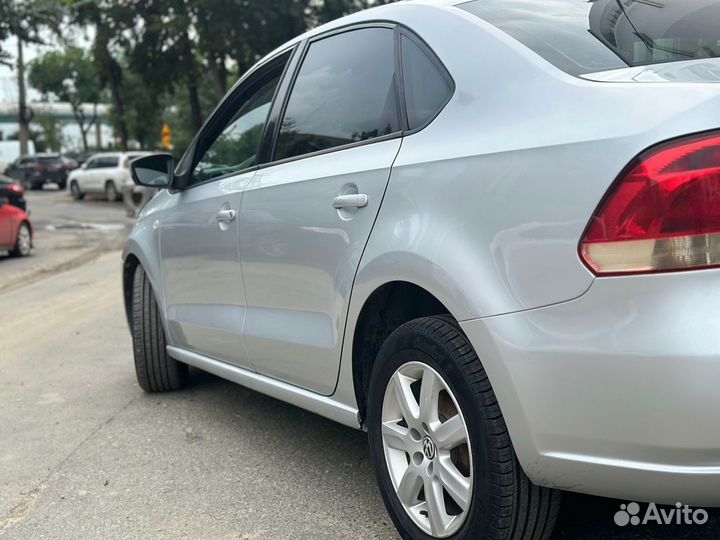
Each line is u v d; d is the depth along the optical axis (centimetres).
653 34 247
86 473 348
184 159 431
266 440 381
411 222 247
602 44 242
